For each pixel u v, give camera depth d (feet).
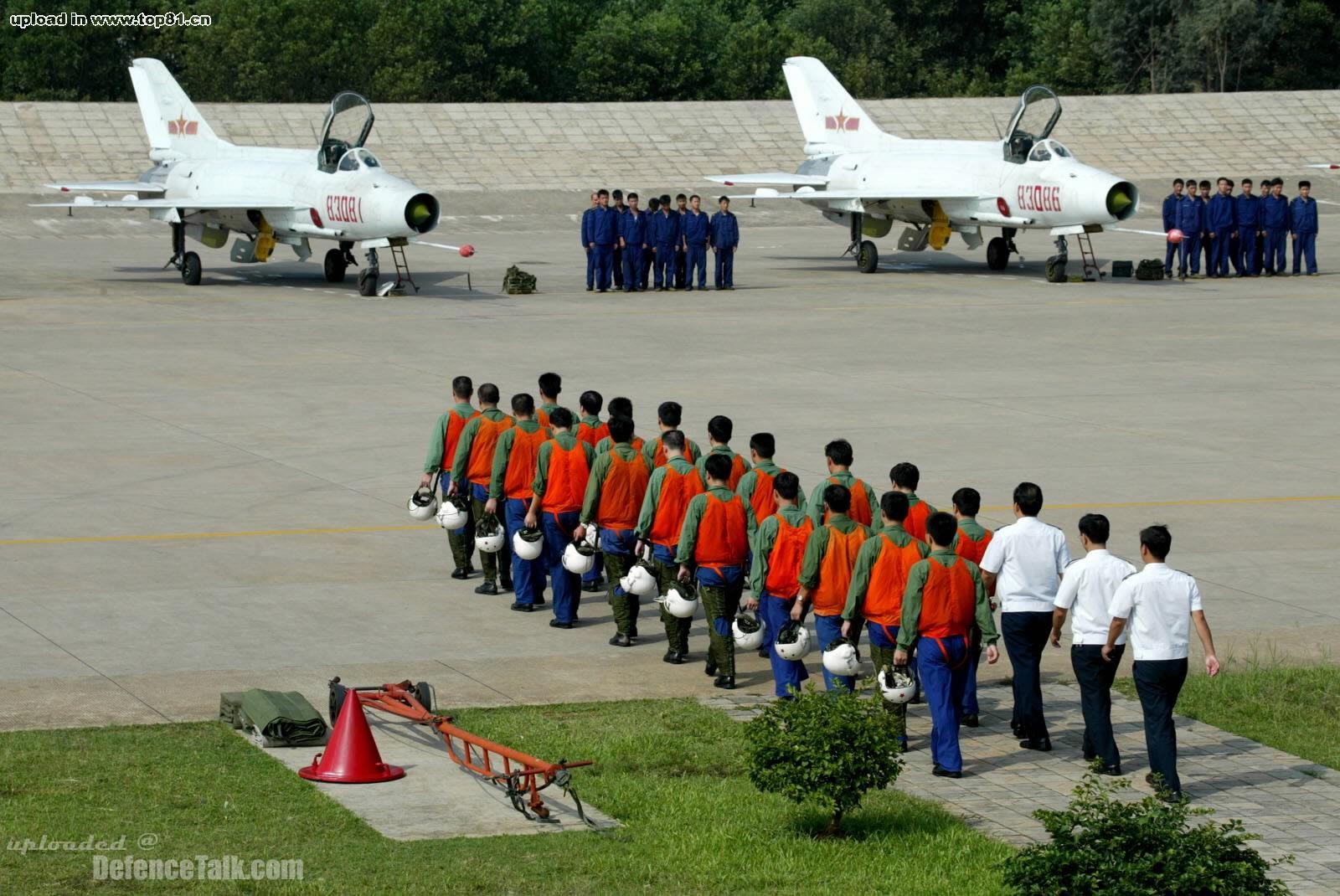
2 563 64.18
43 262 187.01
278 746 44.80
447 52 408.05
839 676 46.37
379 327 133.39
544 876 36.40
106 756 43.50
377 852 37.52
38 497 75.15
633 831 39.47
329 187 155.33
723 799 41.75
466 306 147.54
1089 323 137.28
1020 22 450.30
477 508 63.46
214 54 384.88
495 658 54.60
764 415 96.07
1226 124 312.91
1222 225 170.40
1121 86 415.03
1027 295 157.38
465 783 42.70
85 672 51.08
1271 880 34.09
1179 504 76.02
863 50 439.63
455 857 37.32
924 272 180.45
